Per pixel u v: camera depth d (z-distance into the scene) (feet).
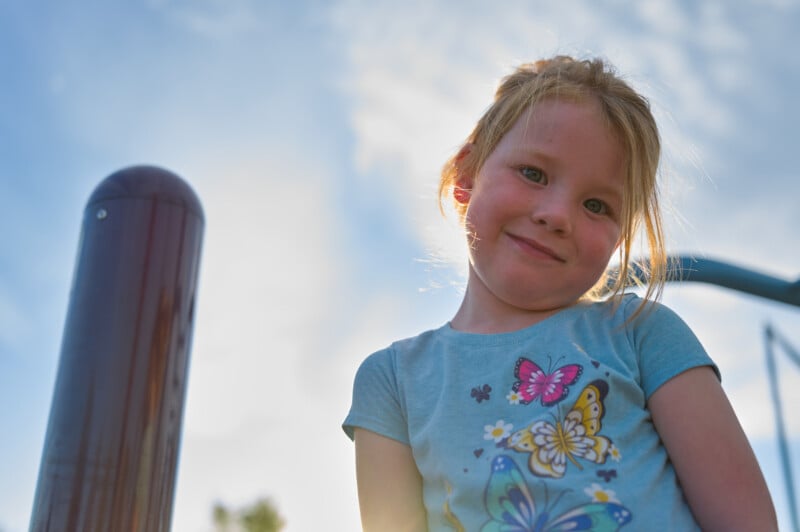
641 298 4.13
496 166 4.22
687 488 3.54
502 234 4.11
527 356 3.85
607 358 3.78
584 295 4.60
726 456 3.52
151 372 3.25
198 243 3.56
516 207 4.05
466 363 3.98
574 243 3.99
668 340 3.84
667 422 3.65
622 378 3.66
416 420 3.94
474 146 4.72
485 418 3.71
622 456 3.48
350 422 4.17
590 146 4.10
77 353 3.26
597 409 3.57
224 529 37.47
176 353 3.33
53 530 3.05
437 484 3.70
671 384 3.70
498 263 4.08
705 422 3.59
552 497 3.33
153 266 3.38
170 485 3.20
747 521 3.39
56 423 3.19
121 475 3.10
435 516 3.66
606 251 4.05
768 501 3.48
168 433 3.23
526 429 3.55
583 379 3.64
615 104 4.24
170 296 3.37
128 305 3.30
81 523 3.04
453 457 3.65
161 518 3.14
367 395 4.21
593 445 3.48
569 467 3.41
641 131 4.26
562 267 3.99
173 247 3.44
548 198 4.03
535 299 4.05
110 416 3.16
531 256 3.99
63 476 3.10
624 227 4.16
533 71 4.73
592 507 3.28
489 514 3.43
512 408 3.69
